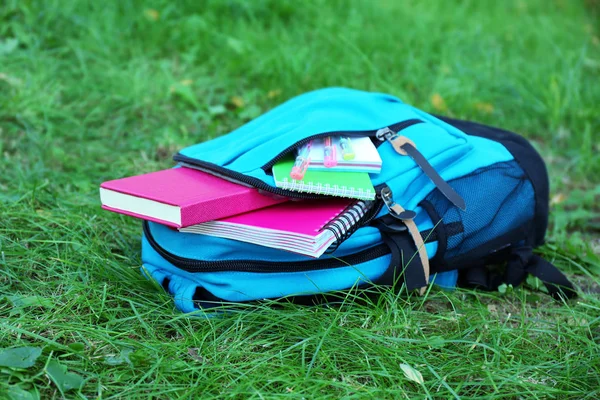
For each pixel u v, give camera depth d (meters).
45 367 1.47
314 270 1.78
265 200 1.78
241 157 1.81
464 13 4.77
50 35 3.42
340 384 1.51
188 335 1.69
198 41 3.68
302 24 4.09
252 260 1.76
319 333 1.67
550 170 3.07
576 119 3.43
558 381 1.62
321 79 3.42
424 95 3.47
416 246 1.83
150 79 3.27
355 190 1.72
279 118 2.03
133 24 3.73
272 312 1.75
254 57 3.54
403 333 1.74
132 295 1.86
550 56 4.09
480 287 2.08
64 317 1.71
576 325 1.84
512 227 2.01
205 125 3.07
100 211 2.26
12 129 2.76
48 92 3.03
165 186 1.77
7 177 2.43
